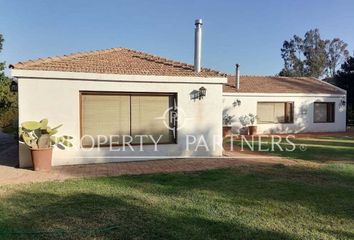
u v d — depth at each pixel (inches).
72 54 649.6
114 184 409.1
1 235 249.8
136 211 306.8
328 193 373.1
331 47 3599.9
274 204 332.8
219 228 268.4
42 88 524.1
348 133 1247.5
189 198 350.3
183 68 669.9
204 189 387.9
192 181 428.1
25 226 268.2
